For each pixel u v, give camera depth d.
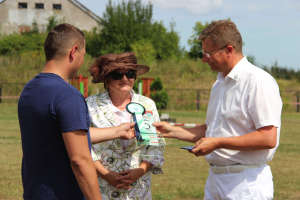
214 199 3.01
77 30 2.45
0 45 35.75
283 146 10.61
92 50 38.91
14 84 25.50
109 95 3.29
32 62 29.02
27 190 2.37
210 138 2.71
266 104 2.68
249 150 2.75
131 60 3.21
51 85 2.29
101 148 3.15
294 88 28.38
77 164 2.24
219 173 2.94
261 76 2.73
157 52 39.75
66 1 47.84
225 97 2.87
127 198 3.12
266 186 2.85
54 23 44.16
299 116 21.06
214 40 2.81
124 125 3.02
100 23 45.16
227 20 2.89
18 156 8.24
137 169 3.11
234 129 2.84
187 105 23.86
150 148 3.19
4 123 14.12
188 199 5.55
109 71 3.12
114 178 3.08
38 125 2.28
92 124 3.19
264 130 2.69
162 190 5.89
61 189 2.29
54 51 2.38
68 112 2.23
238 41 2.83
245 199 2.82
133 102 3.25
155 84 22.55
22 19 47.94
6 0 47.56
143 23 40.19
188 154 8.89
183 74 29.55
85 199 2.39
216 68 2.90
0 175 6.59
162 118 16.12
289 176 7.06
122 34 38.78
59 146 2.29
